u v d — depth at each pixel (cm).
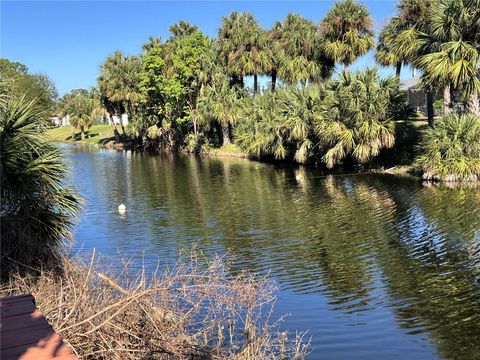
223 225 1178
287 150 2616
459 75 1641
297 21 3362
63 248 727
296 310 629
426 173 1717
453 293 668
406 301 648
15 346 289
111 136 6034
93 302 485
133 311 459
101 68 4862
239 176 2156
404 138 2127
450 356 500
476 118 1714
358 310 624
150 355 436
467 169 1612
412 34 2081
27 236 649
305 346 493
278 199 1511
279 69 3269
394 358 494
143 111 4622
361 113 1992
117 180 2192
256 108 2944
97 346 444
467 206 1222
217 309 507
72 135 6450
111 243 1034
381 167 2062
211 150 3647
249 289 498
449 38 1694
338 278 753
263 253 916
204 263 852
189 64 3750
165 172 2467
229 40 3534
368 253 883
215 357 442
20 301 378
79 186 1997
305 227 1115
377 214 1207
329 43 2683
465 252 851
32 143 728
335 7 2612
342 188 1656
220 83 3594
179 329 466
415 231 1019
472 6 1612
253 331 465
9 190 683
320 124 2166
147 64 4178
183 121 3953
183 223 1220
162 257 909
